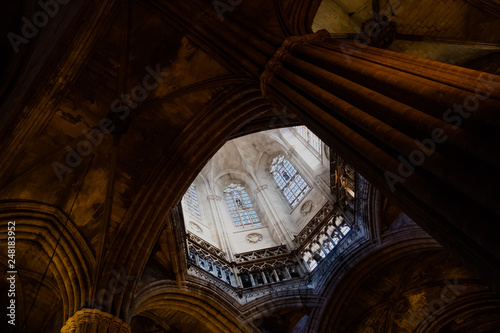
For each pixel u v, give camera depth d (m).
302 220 22.39
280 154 27.30
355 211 17.98
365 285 18.00
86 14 12.17
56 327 14.98
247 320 16.95
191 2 12.80
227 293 17.36
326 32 11.66
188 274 16.53
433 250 16.44
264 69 11.64
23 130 13.04
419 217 6.23
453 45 16.52
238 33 12.47
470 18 15.75
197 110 14.91
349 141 7.88
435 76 7.11
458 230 5.48
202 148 15.07
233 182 27.36
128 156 14.95
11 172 13.45
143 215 14.62
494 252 4.74
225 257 20.31
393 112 7.07
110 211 14.53
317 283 18.36
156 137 15.14
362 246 17.41
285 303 17.84
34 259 14.55
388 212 17.02
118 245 13.99
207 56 13.62
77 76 13.37
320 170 22.91
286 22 12.53
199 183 26.41
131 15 12.96
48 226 14.14
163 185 14.95
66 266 13.80
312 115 9.17
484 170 5.29
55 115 13.56
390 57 8.48
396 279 18.05
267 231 23.34
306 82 9.71
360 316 18.45
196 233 20.88
